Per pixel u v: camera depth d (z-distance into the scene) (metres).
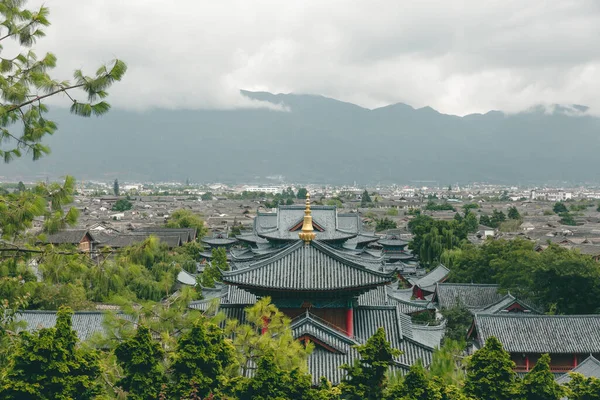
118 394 24.31
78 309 49.56
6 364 22.58
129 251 21.11
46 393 21.84
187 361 24.19
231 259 62.09
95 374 23.20
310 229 39.09
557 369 47.97
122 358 24.27
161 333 26.19
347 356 34.34
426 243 120.06
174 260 98.94
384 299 46.41
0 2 20.17
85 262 21.14
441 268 91.25
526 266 62.28
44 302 49.16
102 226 154.62
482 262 80.06
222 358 25.45
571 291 58.28
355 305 39.16
